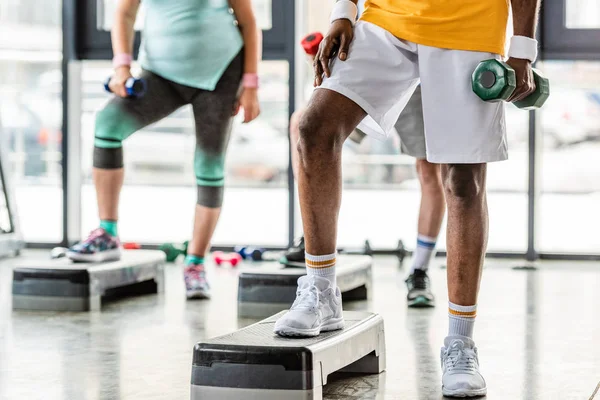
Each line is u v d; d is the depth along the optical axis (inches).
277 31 215.2
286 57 215.0
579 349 106.4
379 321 95.0
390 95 81.4
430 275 181.8
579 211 219.5
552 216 220.4
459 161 81.0
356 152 229.3
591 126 215.8
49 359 101.3
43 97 229.5
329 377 92.4
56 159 232.1
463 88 80.3
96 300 139.9
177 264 202.5
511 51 81.9
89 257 144.8
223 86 148.9
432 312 136.6
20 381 90.5
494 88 77.7
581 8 205.8
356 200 230.5
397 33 80.6
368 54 80.4
